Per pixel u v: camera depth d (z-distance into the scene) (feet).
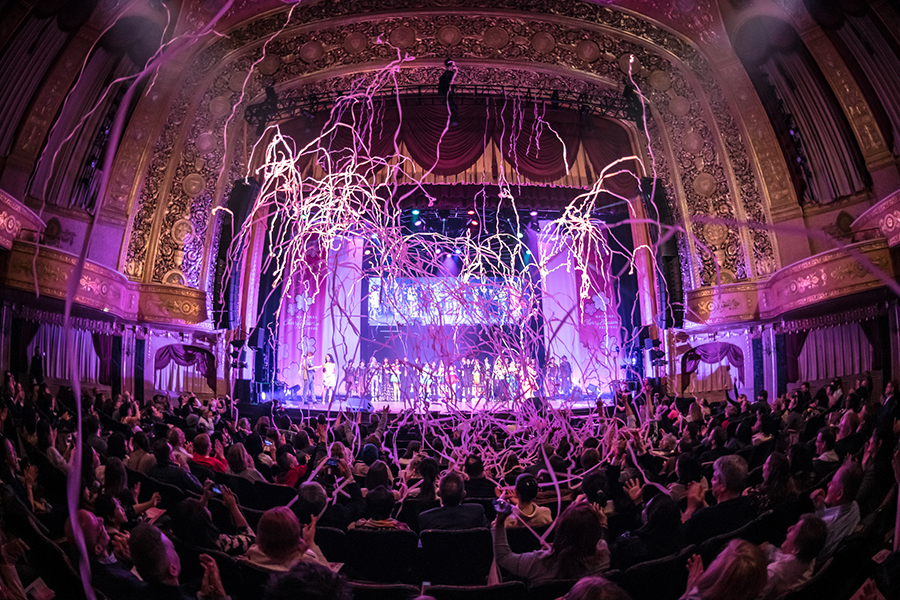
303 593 7.89
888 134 61.11
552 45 77.05
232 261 74.28
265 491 22.90
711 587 8.97
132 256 72.18
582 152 79.46
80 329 64.75
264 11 71.15
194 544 14.76
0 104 55.57
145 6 61.52
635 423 53.72
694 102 76.07
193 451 26.58
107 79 64.64
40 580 13.01
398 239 43.29
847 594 11.62
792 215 72.33
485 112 76.64
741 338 74.74
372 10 73.87
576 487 23.38
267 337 76.54
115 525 15.02
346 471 23.67
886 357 58.95
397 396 69.26
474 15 75.25
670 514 14.83
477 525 17.43
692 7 69.36
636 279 80.53
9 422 26.37
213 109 74.79
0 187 57.72
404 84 79.56
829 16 58.90
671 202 78.48
